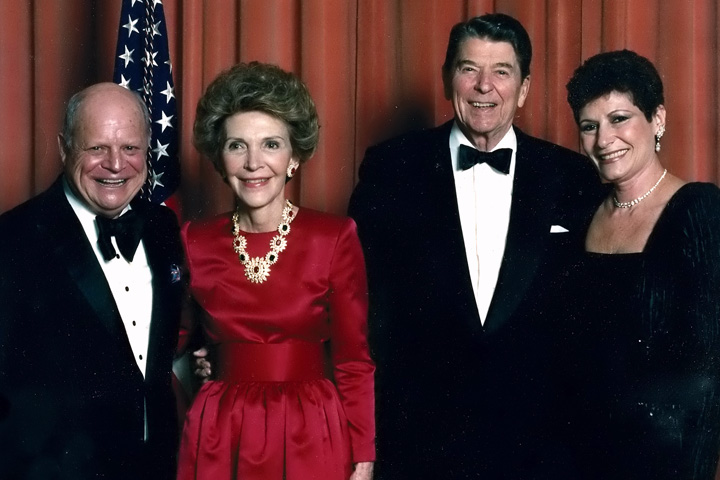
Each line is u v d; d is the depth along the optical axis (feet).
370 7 11.60
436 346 8.68
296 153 7.60
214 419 7.27
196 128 7.47
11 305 7.20
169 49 11.51
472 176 9.02
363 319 7.64
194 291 7.57
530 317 8.48
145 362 7.69
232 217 7.68
